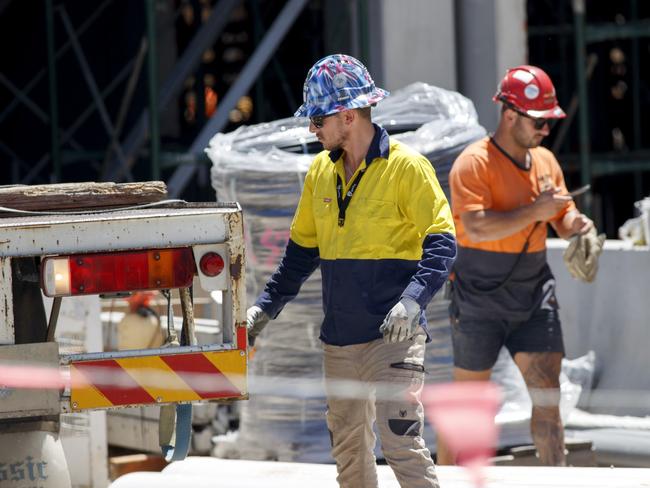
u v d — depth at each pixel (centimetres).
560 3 5409
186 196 5066
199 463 1927
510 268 2114
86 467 2228
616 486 1733
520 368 2167
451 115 2542
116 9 5025
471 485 1762
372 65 4231
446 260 1478
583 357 2797
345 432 1582
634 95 5388
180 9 5334
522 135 2083
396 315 1435
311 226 1655
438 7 4231
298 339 2348
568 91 5850
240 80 4191
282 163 2352
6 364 1421
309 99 1541
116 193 1686
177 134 5316
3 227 1414
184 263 1473
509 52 4256
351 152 1555
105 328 2641
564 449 2138
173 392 1463
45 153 5041
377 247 1529
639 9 6053
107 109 5050
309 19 5738
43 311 1612
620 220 6056
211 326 2516
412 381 1505
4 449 1489
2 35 4997
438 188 1520
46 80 5009
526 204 2109
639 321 2709
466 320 2148
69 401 1439
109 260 1448
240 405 2447
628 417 2583
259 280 2373
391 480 1800
